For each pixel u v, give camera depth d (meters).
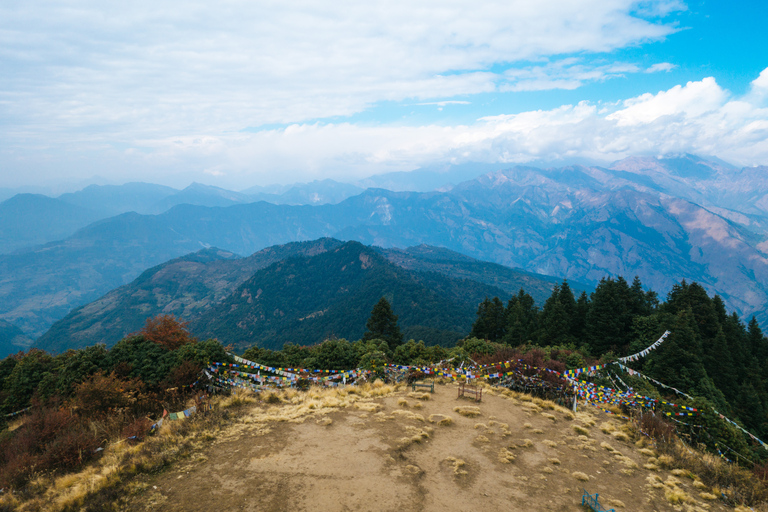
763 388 38.19
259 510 10.12
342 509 10.26
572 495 12.12
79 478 12.04
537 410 19.86
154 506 10.34
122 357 21.88
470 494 11.52
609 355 29.59
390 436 15.16
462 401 20.55
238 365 22.45
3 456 14.19
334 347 27.22
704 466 15.21
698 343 36.31
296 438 14.63
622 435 17.62
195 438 14.40
